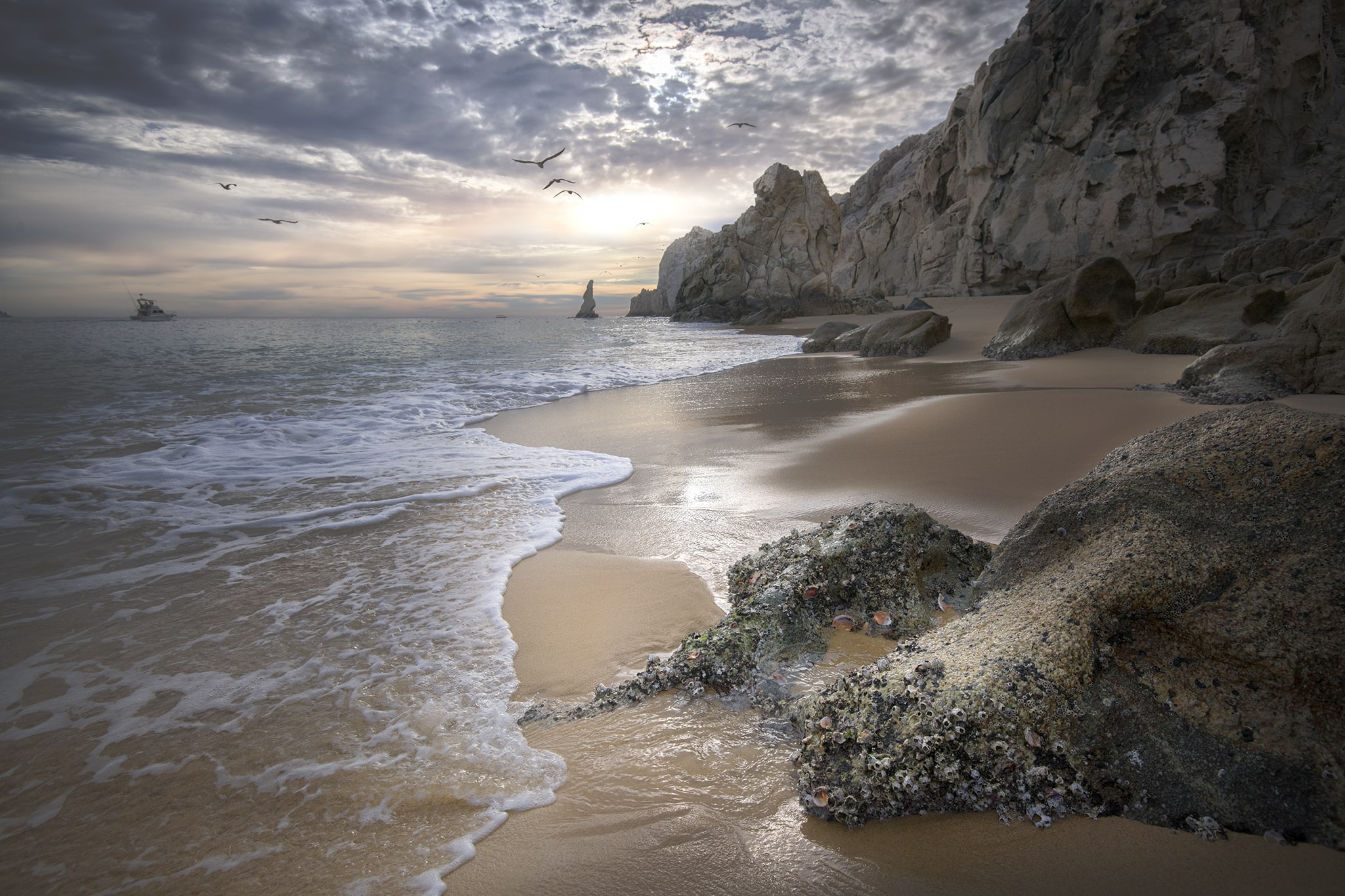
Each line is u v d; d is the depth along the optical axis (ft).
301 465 26.11
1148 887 6.52
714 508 19.72
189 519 19.98
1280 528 8.41
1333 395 26.91
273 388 45.88
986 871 6.94
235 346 82.58
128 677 11.89
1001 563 10.93
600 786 8.77
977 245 120.47
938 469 21.53
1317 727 7.15
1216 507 9.00
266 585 15.56
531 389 46.65
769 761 8.98
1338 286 34.06
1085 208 102.63
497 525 19.22
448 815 8.48
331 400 40.78
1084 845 7.07
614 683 11.27
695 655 10.93
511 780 9.02
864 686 8.72
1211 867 6.63
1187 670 7.91
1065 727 7.75
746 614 11.53
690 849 7.64
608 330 137.90
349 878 7.58
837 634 11.49
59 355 68.03
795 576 11.95
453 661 12.19
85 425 33.04
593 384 49.29
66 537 18.63
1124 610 8.36
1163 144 95.71
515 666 12.01
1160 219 95.35
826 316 133.28
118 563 16.90
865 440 26.63
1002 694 7.92
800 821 7.94
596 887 7.21
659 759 9.18
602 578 15.42
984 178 119.14
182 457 27.17
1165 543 8.73
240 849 8.06
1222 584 8.16
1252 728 7.36
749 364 62.80
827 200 150.82
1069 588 8.97
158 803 8.89
